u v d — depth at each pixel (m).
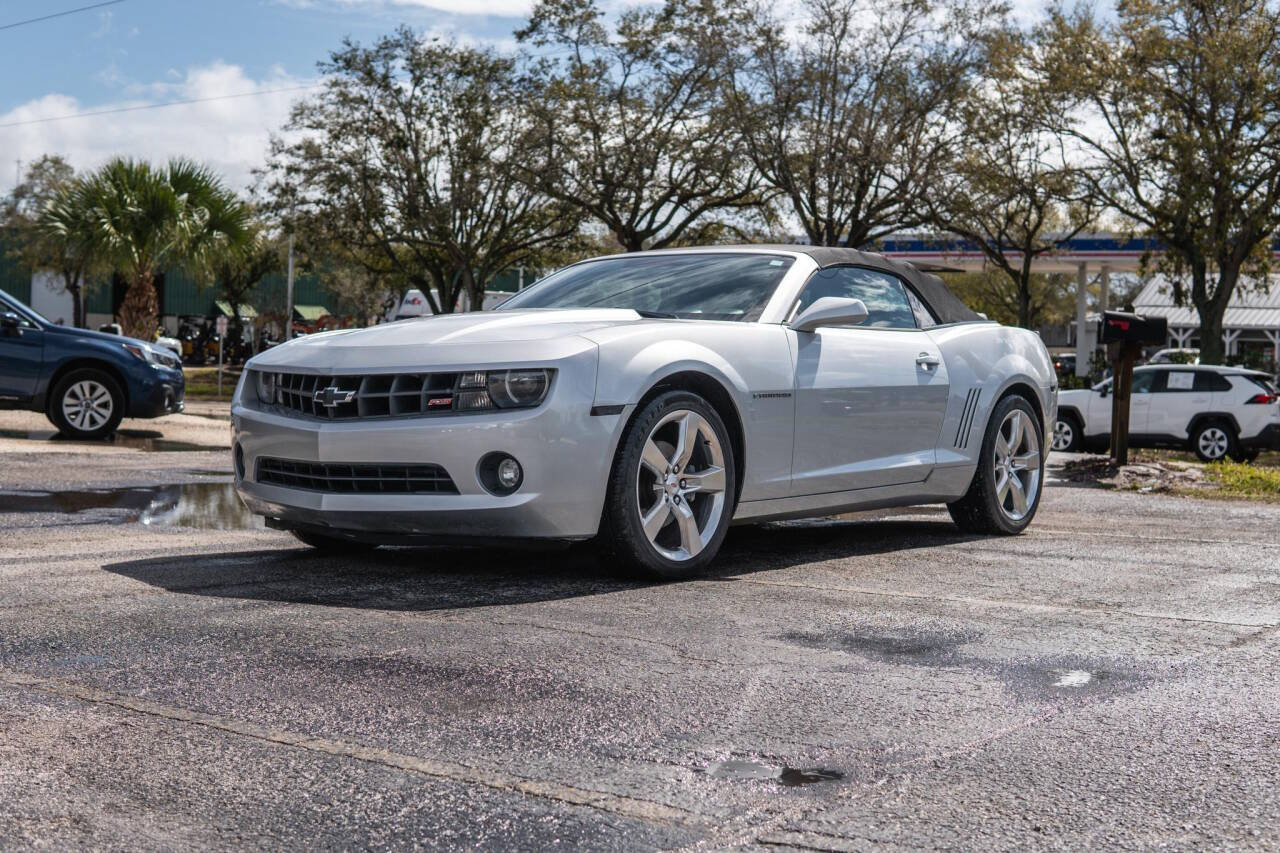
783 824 1.99
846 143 28.47
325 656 3.05
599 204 31.34
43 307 54.62
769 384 4.72
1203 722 2.62
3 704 2.61
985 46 28.92
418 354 4.24
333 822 1.98
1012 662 3.14
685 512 4.41
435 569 4.52
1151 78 26.53
